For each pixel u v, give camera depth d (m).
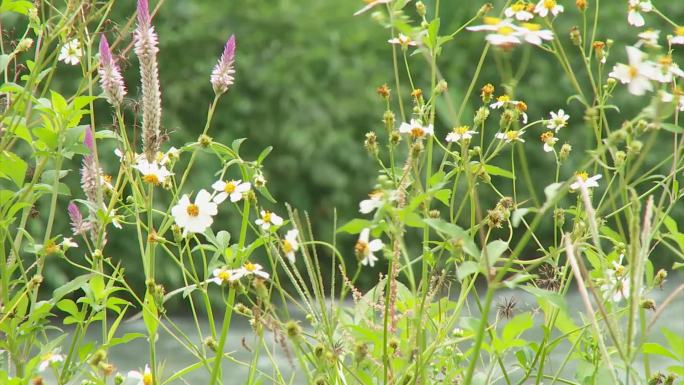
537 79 8.91
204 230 3.75
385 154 8.38
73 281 3.80
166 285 7.12
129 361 5.26
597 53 3.85
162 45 8.40
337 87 8.69
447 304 3.78
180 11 8.53
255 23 8.79
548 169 8.62
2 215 3.84
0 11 3.88
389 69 8.88
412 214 3.59
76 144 3.82
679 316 5.32
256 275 3.73
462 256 3.71
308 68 8.71
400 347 3.74
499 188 8.38
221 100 8.44
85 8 3.93
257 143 8.43
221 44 8.56
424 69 8.89
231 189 3.79
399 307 3.77
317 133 8.37
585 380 3.73
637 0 3.84
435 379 3.79
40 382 3.75
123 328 6.11
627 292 3.74
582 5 3.86
